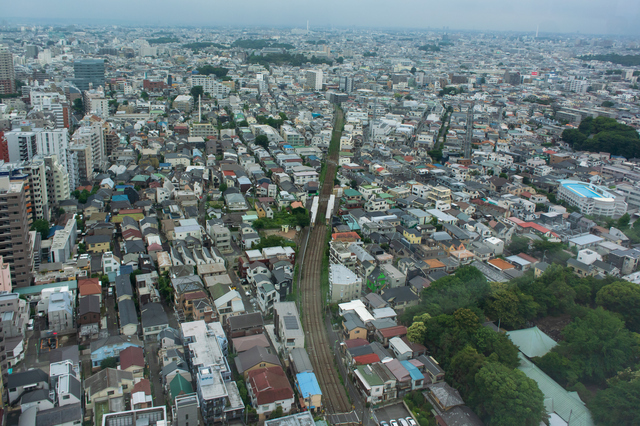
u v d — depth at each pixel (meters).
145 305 115.31
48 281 127.56
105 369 91.38
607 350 105.50
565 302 125.50
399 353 105.12
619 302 123.44
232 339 107.25
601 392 93.88
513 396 87.06
